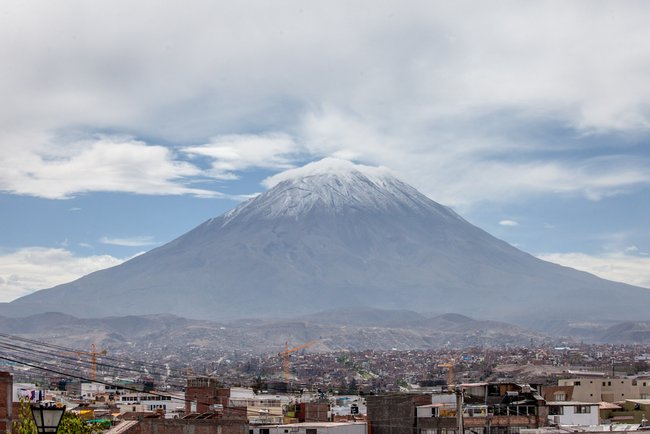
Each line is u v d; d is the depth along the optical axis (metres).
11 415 93.69
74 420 107.69
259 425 152.12
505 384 163.25
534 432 147.62
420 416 156.88
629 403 190.62
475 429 155.00
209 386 190.75
